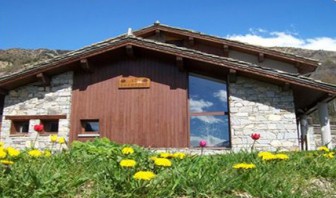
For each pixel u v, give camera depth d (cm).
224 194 296
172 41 1388
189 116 982
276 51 1252
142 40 966
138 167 309
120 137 976
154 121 977
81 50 974
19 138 996
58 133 985
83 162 367
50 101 1014
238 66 923
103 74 1027
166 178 296
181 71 1003
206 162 372
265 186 311
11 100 1030
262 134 924
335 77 5016
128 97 1003
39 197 272
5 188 272
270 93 950
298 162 402
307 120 1327
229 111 956
